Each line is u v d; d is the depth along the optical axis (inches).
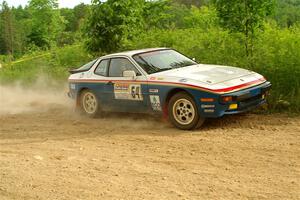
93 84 415.5
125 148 311.6
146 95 368.5
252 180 232.5
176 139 322.7
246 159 266.8
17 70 815.1
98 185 237.8
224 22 447.2
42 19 1823.3
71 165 276.8
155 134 344.8
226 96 324.5
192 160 272.7
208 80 338.0
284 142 295.6
